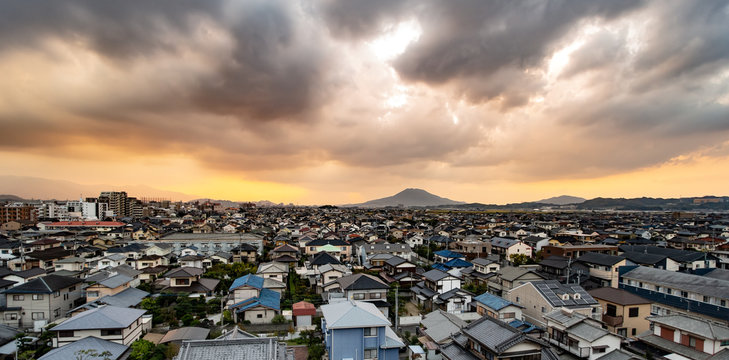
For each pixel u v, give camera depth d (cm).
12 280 5472
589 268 6331
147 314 4588
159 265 7606
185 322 4406
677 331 3453
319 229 14125
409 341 3938
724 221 17662
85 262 7181
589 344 3375
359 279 5031
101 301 4594
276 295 5219
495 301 4509
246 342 2308
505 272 5859
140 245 8750
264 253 9681
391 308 5103
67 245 9075
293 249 8606
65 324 3416
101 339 3306
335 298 4872
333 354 3062
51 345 3656
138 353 3275
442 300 5047
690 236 11444
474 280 6412
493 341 2820
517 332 2791
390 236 12681
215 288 5966
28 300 4503
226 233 11750
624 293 4497
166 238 10281
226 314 4500
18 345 3494
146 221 17800
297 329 4306
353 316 3162
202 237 10431
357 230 14112
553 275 6369
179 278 5728
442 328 3862
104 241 10075
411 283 6259
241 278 5462
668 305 4753
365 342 3116
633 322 4312
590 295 4616
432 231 13562
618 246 8656
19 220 15300
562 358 3509
